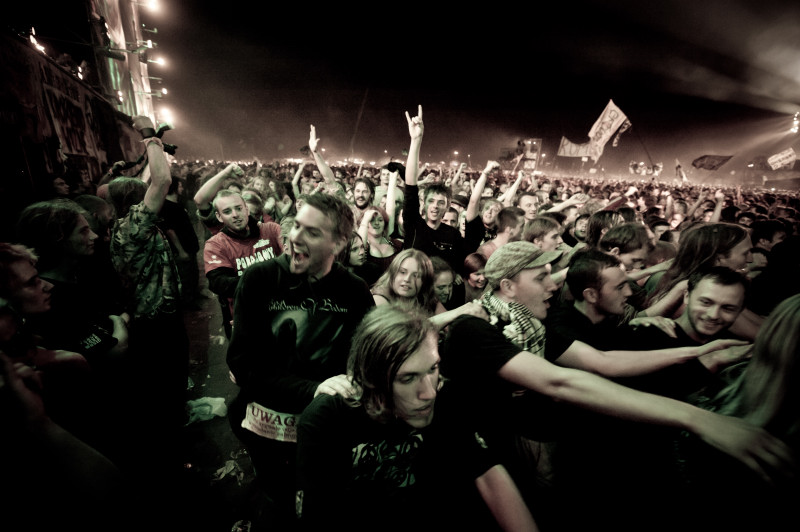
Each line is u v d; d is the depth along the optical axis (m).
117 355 2.13
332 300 1.66
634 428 1.60
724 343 1.58
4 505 0.94
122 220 2.48
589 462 1.72
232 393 3.58
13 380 1.00
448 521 1.24
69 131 7.23
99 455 1.10
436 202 3.81
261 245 3.15
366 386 1.09
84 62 11.57
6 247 1.53
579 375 1.33
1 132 4.33
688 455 1.33
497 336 1.53
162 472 2.47
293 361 1.66
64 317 1.90
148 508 2.19
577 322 2.02
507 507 1.20
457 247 4.01
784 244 2.88
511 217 3.65
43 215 1.86
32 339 1.31
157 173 2.39
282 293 1.61
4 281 1.49
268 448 1.79
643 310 2.54
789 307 1.08
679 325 1.92
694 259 2.38
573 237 4.91
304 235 1.50
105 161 9.95
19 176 4.54
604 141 10.34
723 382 1.44
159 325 2.61
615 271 1.90
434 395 1.10
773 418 1.07
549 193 11.80
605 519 1.63
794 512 1.00
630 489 1.58
